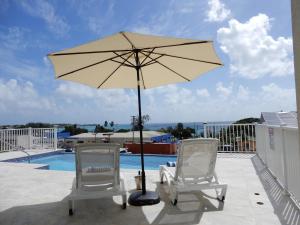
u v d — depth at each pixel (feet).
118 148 12.13
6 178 19.26
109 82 16.06
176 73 15.24
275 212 11.36
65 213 11.95
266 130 20.17
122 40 10.64
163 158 35.58
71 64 12.62
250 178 17.25
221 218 10.87
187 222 10.57
